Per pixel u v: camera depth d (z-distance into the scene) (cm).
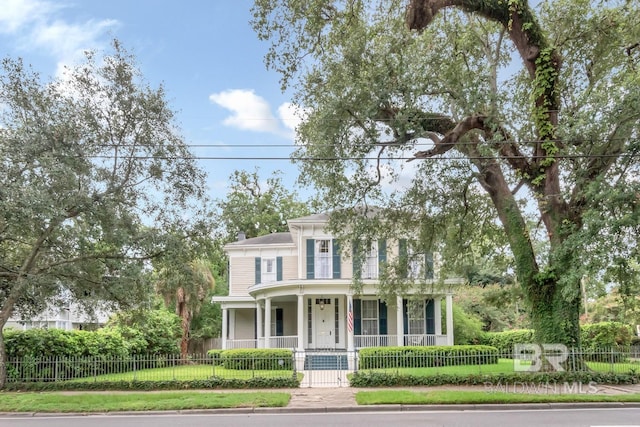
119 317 1877
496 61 1909
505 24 1717
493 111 1605
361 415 1175
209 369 2055
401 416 1148
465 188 1902
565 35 1728
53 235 1575
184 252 1689
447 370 1822
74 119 1527
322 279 2488
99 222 1526
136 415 1228
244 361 2150
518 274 1792
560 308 1694
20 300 1786
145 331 2580
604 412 1184
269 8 1762
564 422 1043
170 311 3266
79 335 1992
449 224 2002
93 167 1544
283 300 2927
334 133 1611
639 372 1628
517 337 2888
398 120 1571
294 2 1752
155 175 1633
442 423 1041
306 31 1806
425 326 2706
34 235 1560
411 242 2034
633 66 1684
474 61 1917
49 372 1708
